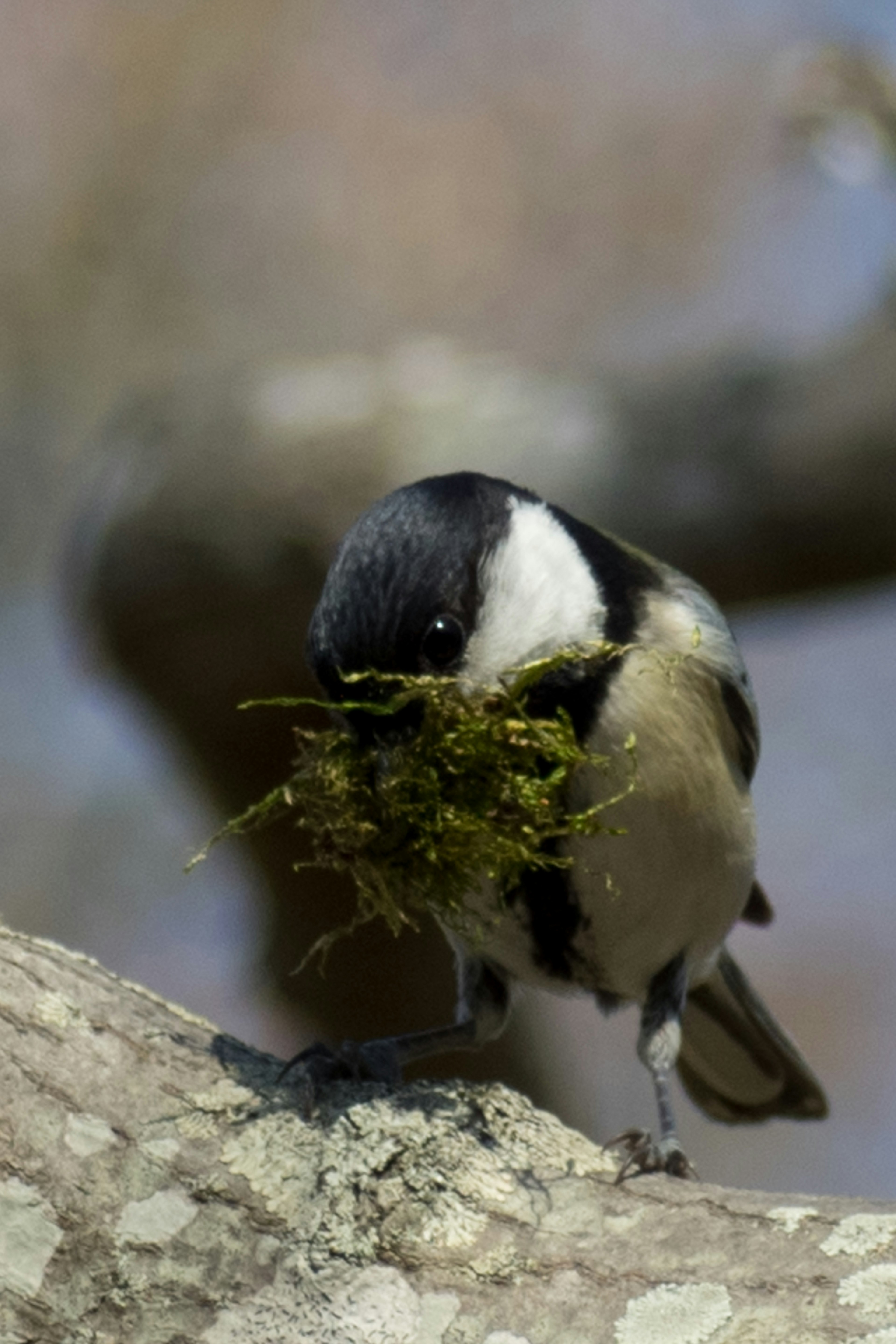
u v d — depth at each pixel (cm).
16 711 1317
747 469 955
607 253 1343
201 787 1095
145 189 1361
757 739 716
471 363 1084
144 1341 467
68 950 552
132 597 1024
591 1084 1312
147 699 1055
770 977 1332
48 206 1369
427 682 565
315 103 1355
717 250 1334
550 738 568
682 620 668
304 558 998
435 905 581
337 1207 479
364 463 1001
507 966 702
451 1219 473
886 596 1072
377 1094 516
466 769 566
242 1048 535
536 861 569
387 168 1352
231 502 1003
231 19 1358
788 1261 443
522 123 1350
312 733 586
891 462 921
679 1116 1307
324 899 1020
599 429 993
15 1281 475
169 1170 491
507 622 613
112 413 1345
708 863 669
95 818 1294
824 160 1045
